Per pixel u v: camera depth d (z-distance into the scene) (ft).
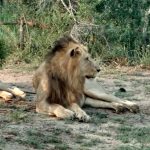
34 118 37.35
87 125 36.19
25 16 73.36
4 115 37.91
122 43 72.64
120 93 49.60
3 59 53.88
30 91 48.42
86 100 42.42
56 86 38.93
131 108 41.22
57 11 73.20
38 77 40.52
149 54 70.44
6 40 72.02
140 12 73.87
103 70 64.90
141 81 57.93
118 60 70.69
